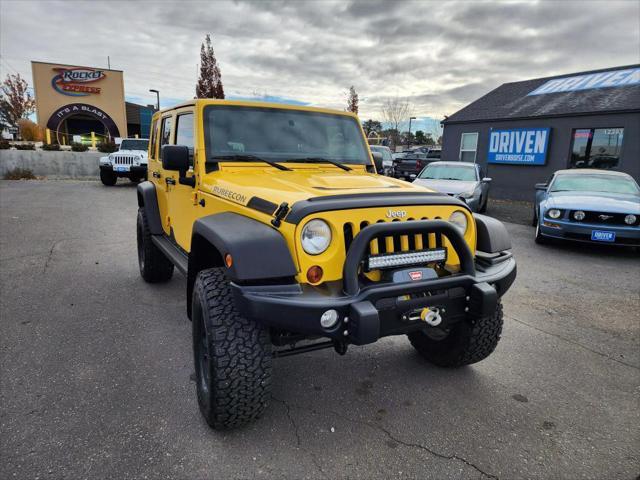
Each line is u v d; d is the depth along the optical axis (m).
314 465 2.33
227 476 2.23
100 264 6.10
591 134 14.42
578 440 2.57
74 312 4.34
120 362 3.36
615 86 15.04
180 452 2.39
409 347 3.76
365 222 2.42
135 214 10.28
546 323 4.34
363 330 2.17
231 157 3.37
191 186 3.46
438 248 2.55
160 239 4.52
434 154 27.97
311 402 2.91
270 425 2.65
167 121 4.39
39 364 3.30
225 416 2.40
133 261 6.29
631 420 2.78
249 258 2.17
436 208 2.66
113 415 2.69
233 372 2.33
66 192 14.30
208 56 27.53
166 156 3.14
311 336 2.61
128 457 2.34
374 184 2.91
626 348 3.80
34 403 2.79
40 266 5.93
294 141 3.66
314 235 2.29
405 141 59.00
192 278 2.94
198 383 2.68
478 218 2.94
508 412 2.84
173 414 2.72
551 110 15.45
